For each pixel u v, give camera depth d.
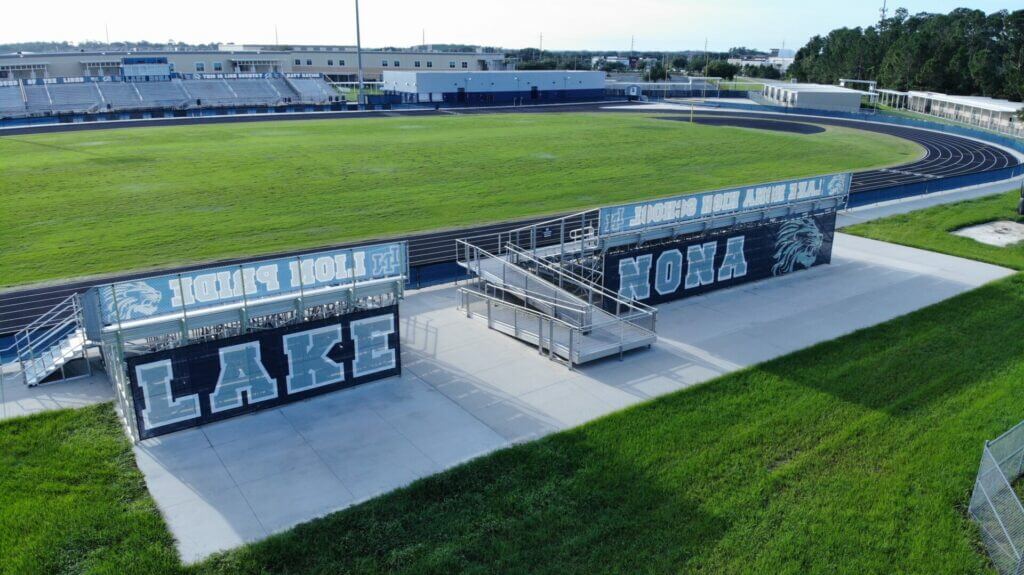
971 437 16.64
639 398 18.72
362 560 12.40
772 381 19.67
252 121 89.38
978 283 28.62
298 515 13.78
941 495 14.49
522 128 83.12
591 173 54.75
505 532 13.19
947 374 20.06
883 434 16.80
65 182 49.16
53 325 24.47
